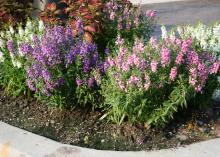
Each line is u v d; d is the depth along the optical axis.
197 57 2.17
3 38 2.73
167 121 2.24
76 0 2.91
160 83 2.15
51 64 2.33
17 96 2.65
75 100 2.44
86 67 2.32
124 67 2.15
